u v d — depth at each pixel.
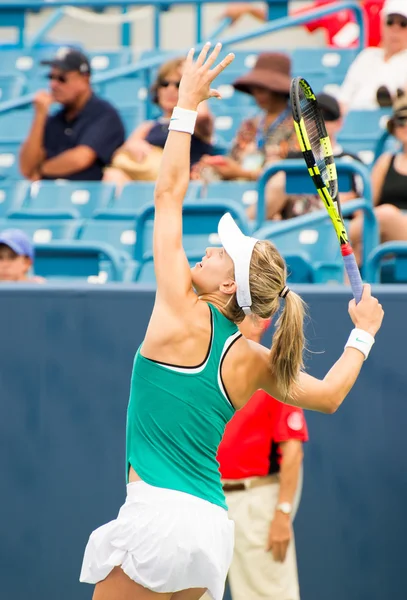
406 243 17.94
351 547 15.71
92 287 15.93
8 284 16.08
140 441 10.91
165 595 10.86
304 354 15.70
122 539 10.70
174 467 10.80
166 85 26.17
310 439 15.77
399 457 15.66
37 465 16.02
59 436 15.99
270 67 24.72
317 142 12.24
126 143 26.41
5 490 16.05
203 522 10.71
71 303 15.95
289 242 21.42
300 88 11.61
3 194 25.67
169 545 10.52
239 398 11.13
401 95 21.95
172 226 10.94
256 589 14.77
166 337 10.76
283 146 24.42
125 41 36.72
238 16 34.72
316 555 15.76
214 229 20.02
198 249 21.48
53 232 23.52
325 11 29.75
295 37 42.03
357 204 18.94
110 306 15.91
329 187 12.16
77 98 26.31
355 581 15.70
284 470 14.66
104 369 15.93
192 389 10.81
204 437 10.93
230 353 10.96
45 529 15.99
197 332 10.81
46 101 26.50
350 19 35.53
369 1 34.22
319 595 15.74
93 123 26.27
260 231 18.80
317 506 15.76
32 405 16.03
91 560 10.99
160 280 10.86
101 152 26.14
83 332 15.95
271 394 11.47
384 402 15.66
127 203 24.66
